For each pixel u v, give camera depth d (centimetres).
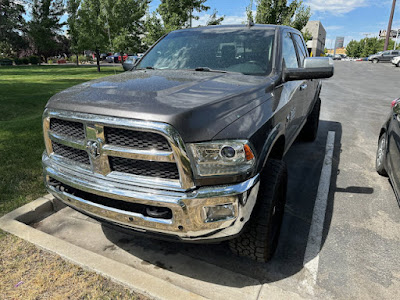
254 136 211
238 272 255
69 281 235
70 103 215
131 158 195
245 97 228
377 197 383
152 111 187
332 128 706
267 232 236
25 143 516
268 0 1489
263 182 236
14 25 4466
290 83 327
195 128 187
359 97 1182
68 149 233
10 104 888
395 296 233
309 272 256
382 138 446
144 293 222
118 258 272
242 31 351
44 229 310
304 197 381
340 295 233
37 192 359
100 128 200
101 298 221
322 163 489
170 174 195
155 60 354
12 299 221
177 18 1672
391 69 2866
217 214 198
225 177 194
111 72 2355
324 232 311
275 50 317
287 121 304
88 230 311
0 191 357
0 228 291
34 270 246
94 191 212
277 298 227
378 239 301
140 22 2248
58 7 4281
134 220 210
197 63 324
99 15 2155
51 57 6234
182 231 200
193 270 257
